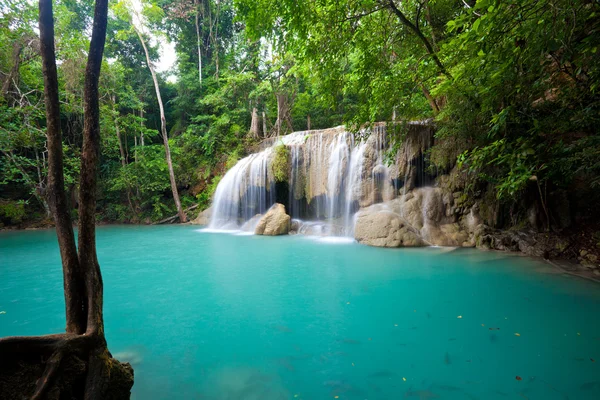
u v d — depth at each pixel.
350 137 13.04
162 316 4.64
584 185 8.45
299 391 2.79
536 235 8.57
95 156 2.45
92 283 2.39
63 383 1.99
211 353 3.52
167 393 2.78
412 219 10.50
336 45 5.69
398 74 6.44
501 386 2.81
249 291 5.79
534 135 5.41
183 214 18.73
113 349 3.65
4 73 10.97
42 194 13.55
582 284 5.87
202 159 20.72
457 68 6.09
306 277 6.66
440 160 10.38
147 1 19.16
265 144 18.09
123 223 18.81
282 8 4.94
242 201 15.88
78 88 13.86
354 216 12.23
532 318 4.34
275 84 18.73
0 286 6.23
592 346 3.53
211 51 27.45
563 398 2.63
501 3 2.94
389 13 6.42
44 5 2.25
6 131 10.73
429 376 3.00
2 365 1.92
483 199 9.96
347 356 3.41
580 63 3.62
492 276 6.46
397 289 5.75
